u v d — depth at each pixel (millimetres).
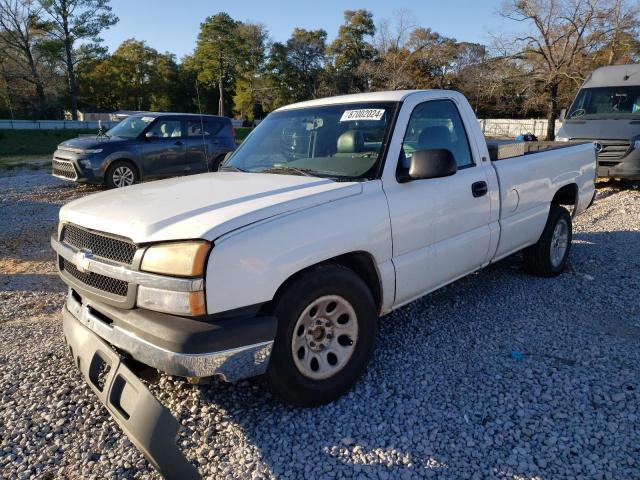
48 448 2799
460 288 5117
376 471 2543
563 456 2613
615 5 35156
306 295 2850
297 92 73438
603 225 7754
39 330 4383
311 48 71188
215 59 63406
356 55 71875
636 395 3113
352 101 4012
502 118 51906
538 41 37969
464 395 3182
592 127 11094
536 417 2936
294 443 2766
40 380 3492
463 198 3939
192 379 2605
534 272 5363
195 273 2486
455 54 52625
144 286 2604
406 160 3582
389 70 54688
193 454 2713
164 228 2631
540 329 4117
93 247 2934
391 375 3434
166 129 12664
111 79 73062
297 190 3102
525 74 39938
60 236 3322
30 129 40250
